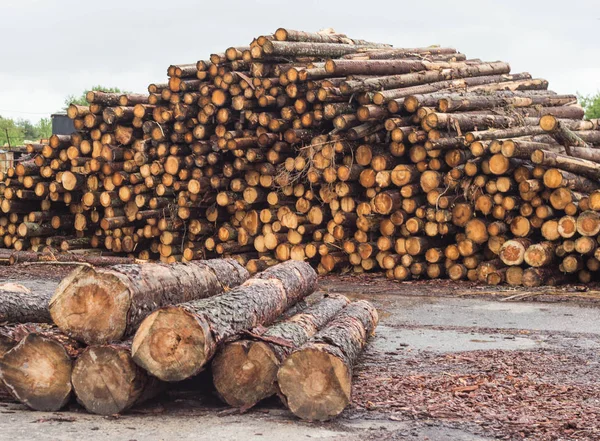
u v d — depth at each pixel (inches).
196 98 603.8
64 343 222.5
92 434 199.0
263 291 273.3
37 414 217.9
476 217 530.6
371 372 271.7
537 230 525.0
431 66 622.5
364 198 584.1
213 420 214.1
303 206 591.8
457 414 223.0
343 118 543.8
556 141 556.7
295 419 216.7
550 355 300.2
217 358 224.2
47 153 671.1
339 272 589.0
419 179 547.5
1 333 227.6
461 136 528.1
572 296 462.9
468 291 491.5
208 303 232.5
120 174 639.1
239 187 607.5
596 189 516.7
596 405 231.9
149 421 212.1
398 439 200.5
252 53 576.7
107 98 639.1
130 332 226.1
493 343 326.3
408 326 368.5
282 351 226.5
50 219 701.3
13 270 586.6
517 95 625.6
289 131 571.8
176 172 620.4
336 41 657.6
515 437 203.3
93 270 224.1
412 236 549.0
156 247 664.4
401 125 539.5
